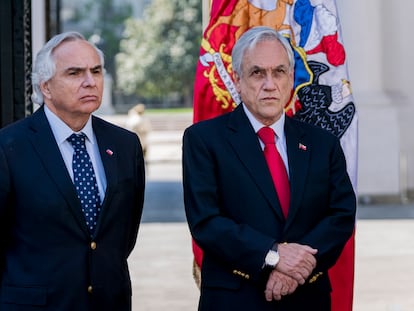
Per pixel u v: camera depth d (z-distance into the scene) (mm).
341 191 6035
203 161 5863
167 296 12117
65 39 5676
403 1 25219
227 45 7309
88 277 5656
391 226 18328
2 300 5625
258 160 5855
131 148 6055
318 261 5742
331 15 7273
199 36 79438
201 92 7344
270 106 5793
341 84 7250
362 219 19531
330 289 6086
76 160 5789
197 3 79312
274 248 5582
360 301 11703
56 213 5586
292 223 5781
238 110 6059
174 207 21812
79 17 94938
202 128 5996
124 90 83250
